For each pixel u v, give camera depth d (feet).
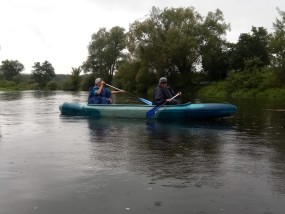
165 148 20.42
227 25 141.08
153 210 11.12
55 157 18.12
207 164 16.61
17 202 11.83
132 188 13.20
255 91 108.99
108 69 221.05
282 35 106.83
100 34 220.64
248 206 11.41
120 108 37.11
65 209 11.24
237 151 19.52
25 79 338.95
